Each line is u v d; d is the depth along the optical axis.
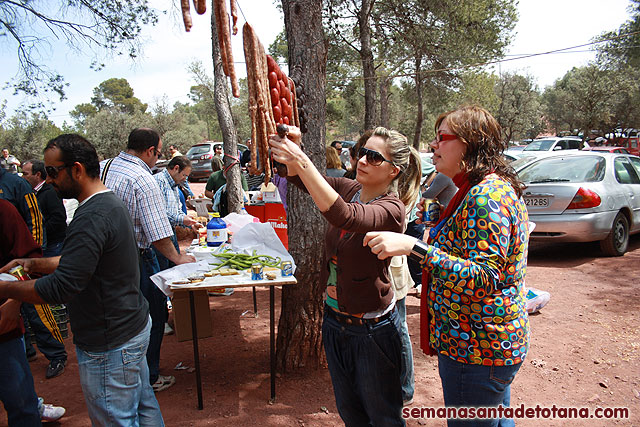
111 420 2.16
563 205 6.30
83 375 2.15
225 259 3.60
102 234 2.02
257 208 6.10
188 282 3.05
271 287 3.14
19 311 2.33
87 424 3.09
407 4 16.64
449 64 17.39
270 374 3.53
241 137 34.00
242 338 4.38
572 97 35.28
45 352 3.78
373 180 2.17
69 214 7.34
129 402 2.21
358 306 2.08
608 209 6.34
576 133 39.00
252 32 1.52
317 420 3.00
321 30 3.35
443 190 4.48
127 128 31.30
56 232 4.49
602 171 6.72
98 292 2.09
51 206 4.43
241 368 3.73
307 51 3.28
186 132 35.25
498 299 1.69
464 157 1.78
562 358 3.79
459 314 1.74
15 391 2.36
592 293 5.23
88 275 1.99
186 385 3.47
